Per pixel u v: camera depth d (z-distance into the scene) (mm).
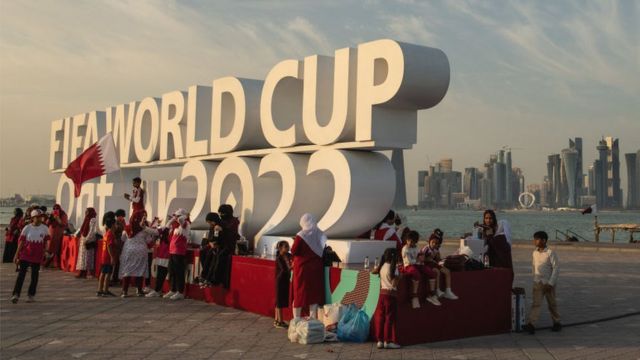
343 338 8961
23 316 10633
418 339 8875
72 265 17469
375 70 11891
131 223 13133
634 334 9773
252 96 15359
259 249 13609
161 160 18281
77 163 17234
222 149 15781
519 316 9992
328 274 9820
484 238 10625
